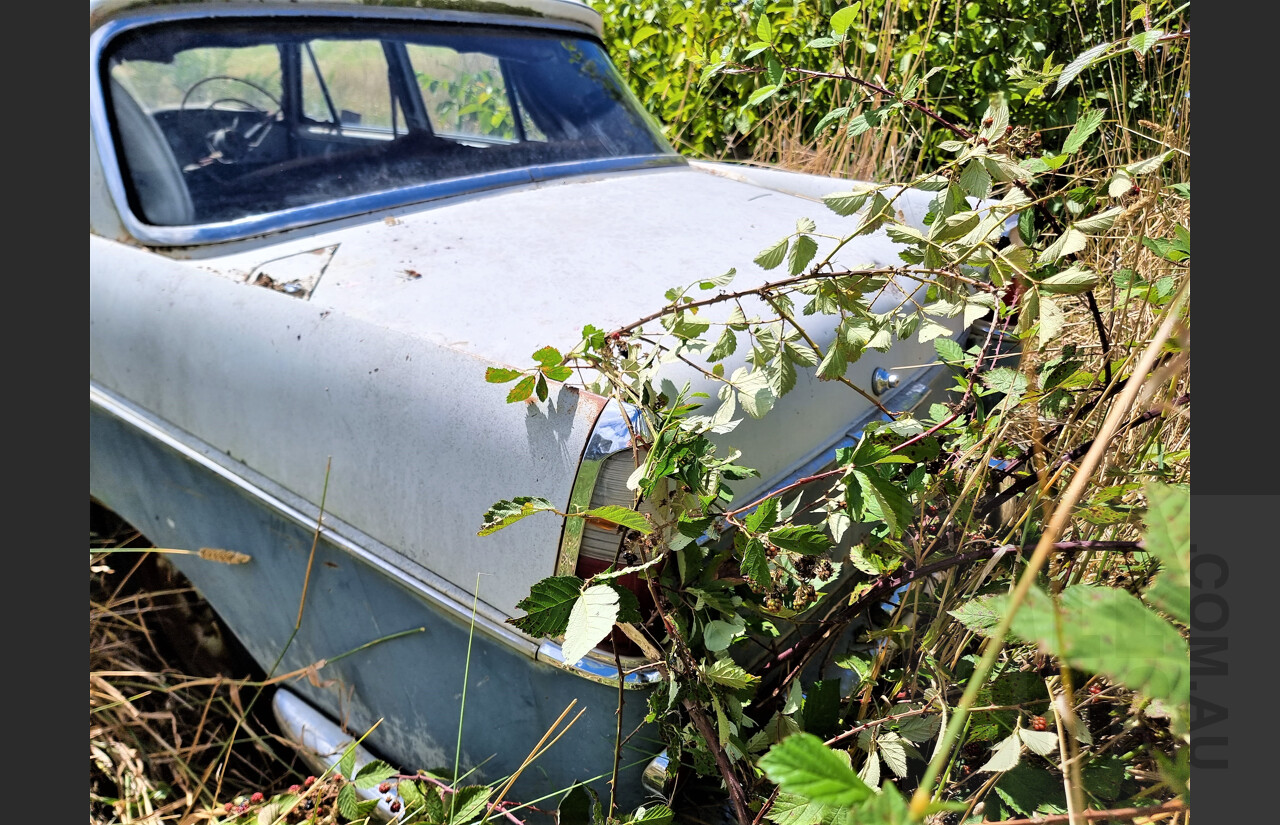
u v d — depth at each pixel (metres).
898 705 1.49
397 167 2.29
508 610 1.48
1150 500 0.88
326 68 2.33
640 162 2.71
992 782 1.40
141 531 2.15
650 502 1.36
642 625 1.40
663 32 4.58
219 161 2.16
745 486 1.54
